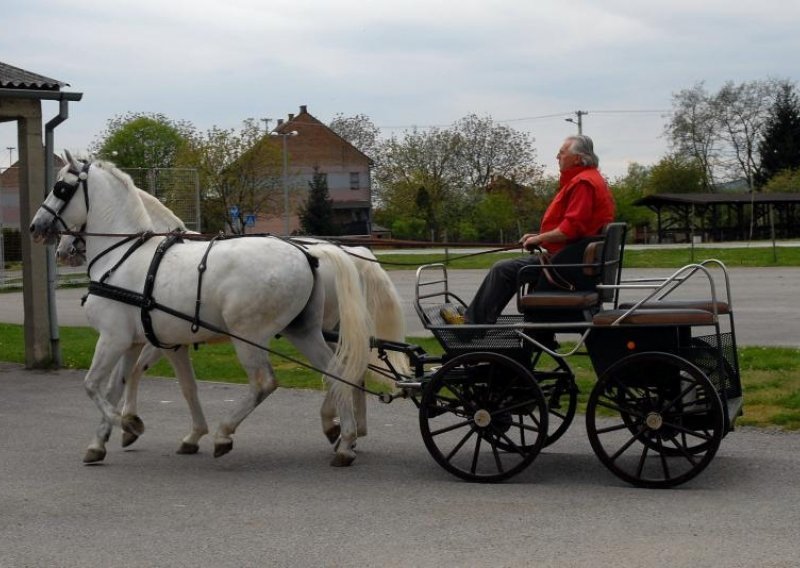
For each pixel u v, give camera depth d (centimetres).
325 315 903
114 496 772
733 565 566
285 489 784
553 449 909
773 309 1977
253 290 844
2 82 1428
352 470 848
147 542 645
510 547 612
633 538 622
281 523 683
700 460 762
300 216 6981
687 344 794
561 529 648
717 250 4212
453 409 806
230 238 881
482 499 736
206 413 1136
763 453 862
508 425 808
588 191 798
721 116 8019
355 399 933
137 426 952
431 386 805
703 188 8025
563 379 838
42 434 1031
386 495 756
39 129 1505
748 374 1166
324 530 662
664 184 7988
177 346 895
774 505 693
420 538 637
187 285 858
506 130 7050
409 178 6919
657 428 758
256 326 852
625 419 853
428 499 740
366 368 868
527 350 799
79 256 938
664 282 807
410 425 1039
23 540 655
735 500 711
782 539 612
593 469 830
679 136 8125
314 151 8369
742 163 8094
